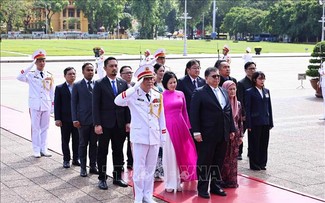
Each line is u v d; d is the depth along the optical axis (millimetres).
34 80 9719
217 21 111812
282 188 7648
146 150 6777
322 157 9688
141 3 97000
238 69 30516
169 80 7496
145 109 6738
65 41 75125
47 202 7090
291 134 11867
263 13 92000
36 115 9711
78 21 107812
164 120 6930
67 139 9070
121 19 106625
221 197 7207
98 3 96875
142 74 6719
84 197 7293
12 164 9219
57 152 10219
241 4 110000
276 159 9539
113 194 7426
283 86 22281
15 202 7109
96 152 8570
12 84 22188
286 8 81500
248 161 9469
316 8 73438
